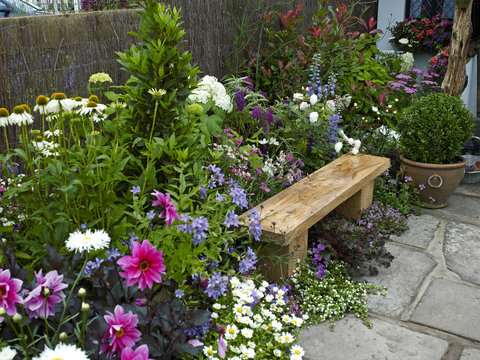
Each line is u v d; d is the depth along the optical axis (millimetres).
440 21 7457
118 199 2500
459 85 5070
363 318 2654
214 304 2225
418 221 4105
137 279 1790
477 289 3010
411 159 4445
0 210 2281
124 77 3594
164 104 2549
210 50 4656
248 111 3992
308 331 2531
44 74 3031
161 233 2170
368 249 3072
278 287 2729
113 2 4934
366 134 4973
